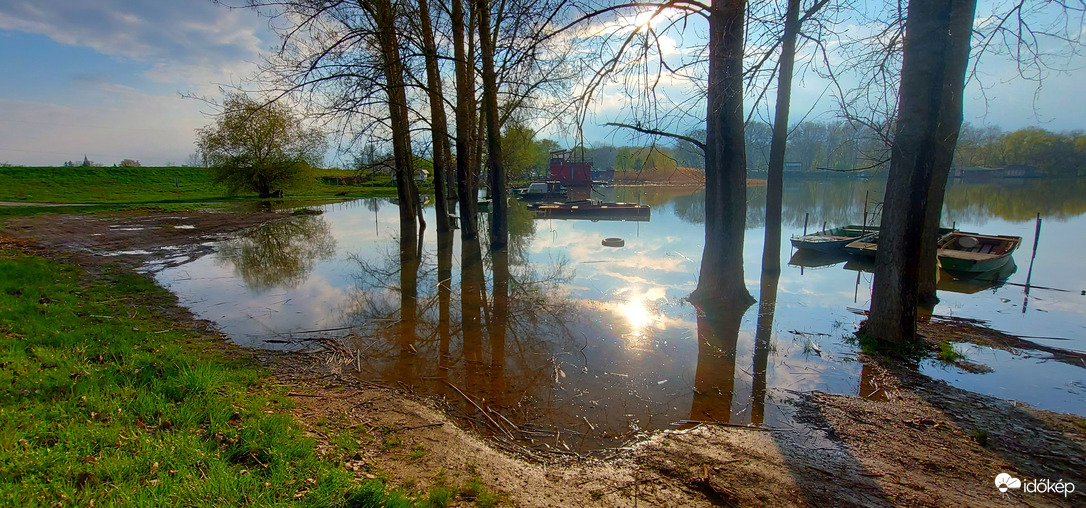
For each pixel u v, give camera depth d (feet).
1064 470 13.24
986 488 12.44
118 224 70.03
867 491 12.29
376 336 25.64
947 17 20.07
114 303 28.96
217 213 90.27
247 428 12.95
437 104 57.62
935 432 15.44
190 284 36.96
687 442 15.01
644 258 48.88
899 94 21.50
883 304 23.75
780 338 25.00
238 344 23.44
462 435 15.26
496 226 50.85
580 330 26.55
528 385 19.58
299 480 11.05
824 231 60.34
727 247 30.35
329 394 17.76
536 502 11.61
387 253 52.75
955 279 39.83
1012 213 87.51
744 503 11.83
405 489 11.65
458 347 24.12
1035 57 20.52
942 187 30.27
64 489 9.58
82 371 15.44
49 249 47.39
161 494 9.78
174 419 13.07
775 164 39.24
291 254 51.75
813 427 15.96
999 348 22.94
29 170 138.62
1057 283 38.32
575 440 15.38
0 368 14.92
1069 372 20.39
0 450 10.45
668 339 24.99
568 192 159.33
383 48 44.75
